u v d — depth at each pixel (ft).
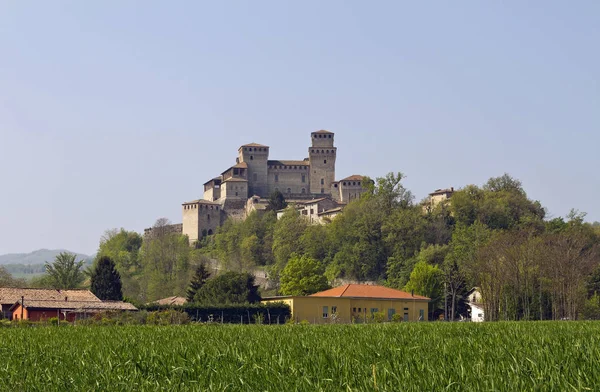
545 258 548.72
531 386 91.04
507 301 546.26
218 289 654.12
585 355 112.06
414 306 532.73
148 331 198.29
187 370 108.27
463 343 139.95
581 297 557.74
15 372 112.27
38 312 439.63
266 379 100.68
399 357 117.60
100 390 99.45
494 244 610.24
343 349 132.57
